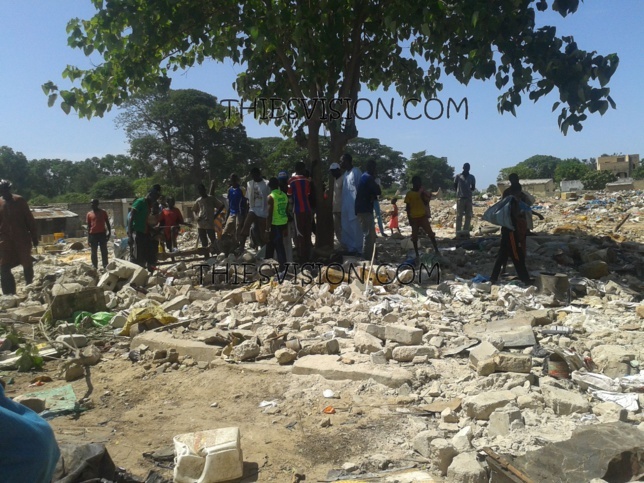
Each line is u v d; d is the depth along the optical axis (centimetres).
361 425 467
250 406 521
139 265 1085
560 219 2103
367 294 826
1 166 7381
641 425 425
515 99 877
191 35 1152
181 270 1086
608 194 3200
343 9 1134
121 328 784
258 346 639
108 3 1032
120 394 566
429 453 415
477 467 374
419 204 1144
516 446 400
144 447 454
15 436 210
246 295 842
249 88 1307
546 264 1057
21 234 973
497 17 845
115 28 1058
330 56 1127
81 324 780
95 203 1321
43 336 752
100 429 489
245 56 1204
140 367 633
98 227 1319
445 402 495
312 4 1114
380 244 1365
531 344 611
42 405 524
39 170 7981
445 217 2205
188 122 5434
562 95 819
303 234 1070
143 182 5794
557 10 782
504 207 894
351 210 1110
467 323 712
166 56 1223
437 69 1248
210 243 1306
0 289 1078
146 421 502
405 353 593
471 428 439
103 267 1352
